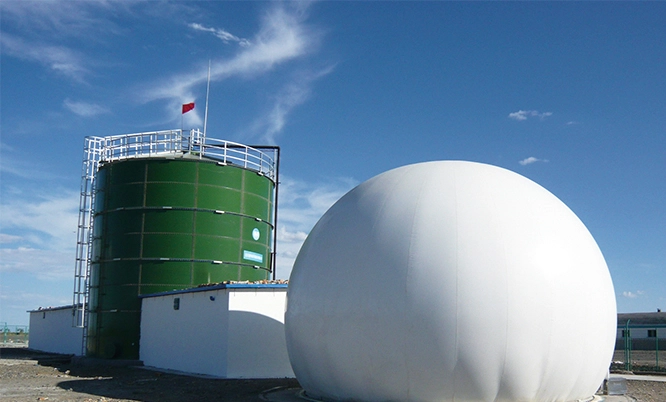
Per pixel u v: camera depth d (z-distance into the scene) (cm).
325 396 1165
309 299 1156
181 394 1478
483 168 1234
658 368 2602
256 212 2681
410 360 1017
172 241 2462
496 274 1024
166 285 2442
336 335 1088
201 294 2042
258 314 1888
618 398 1339
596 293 1111
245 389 1548
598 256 1188
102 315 2525
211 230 2512
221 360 1870
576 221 1210
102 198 2617
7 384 1750
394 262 1058
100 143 2741
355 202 1212
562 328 1040
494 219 1084
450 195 1119
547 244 1087
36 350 4131
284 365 1894
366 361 1051
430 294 1018
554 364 1035
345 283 1097
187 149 2698
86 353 2638
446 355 1004
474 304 1008
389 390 1039
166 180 2492
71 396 1466
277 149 3080
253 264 2639
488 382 1006
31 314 4469
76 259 2684
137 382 1766
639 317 4081
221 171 2569
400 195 1147
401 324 1024
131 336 2478
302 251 1287
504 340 1004
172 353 2200
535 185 1254
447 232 1062
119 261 2502
